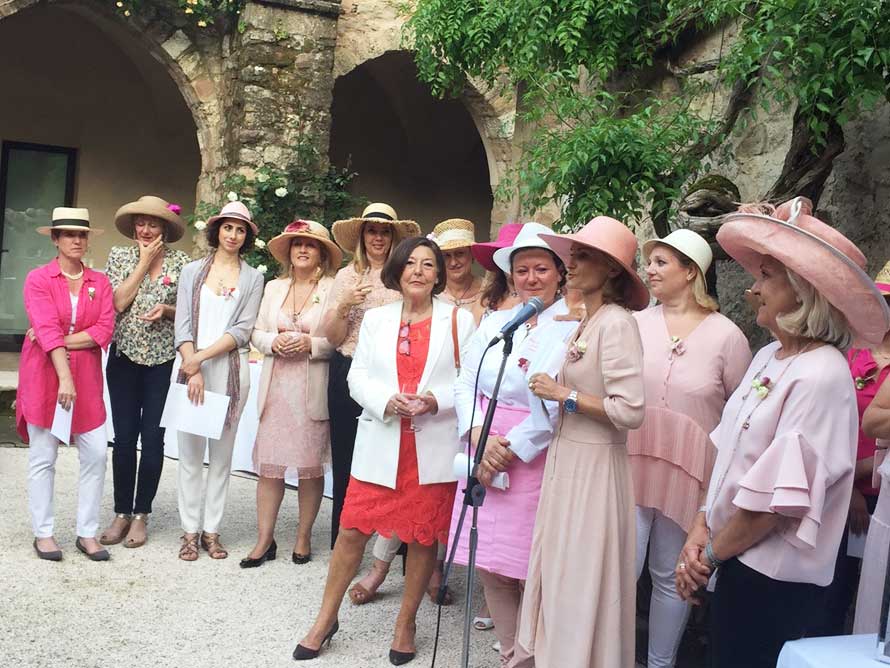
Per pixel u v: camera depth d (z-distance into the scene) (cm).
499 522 380
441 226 557
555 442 352
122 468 571
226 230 562
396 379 421
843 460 272
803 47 473
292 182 1080
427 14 830
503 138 1160
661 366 403
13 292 1321
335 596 423
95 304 532
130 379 571
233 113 1095
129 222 584
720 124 572
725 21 611
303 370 550
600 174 561
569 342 358
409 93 1425
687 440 392
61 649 411
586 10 625
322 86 1105
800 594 281
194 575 522
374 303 535
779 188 513
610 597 336
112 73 1331
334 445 549
